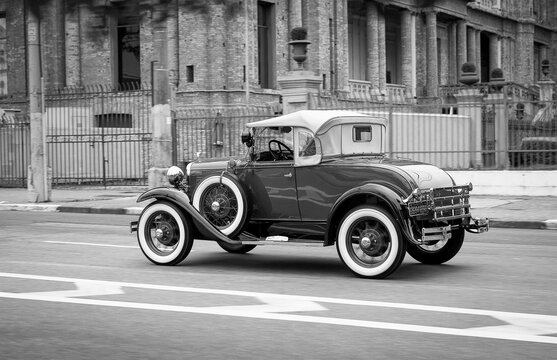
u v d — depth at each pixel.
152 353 7.04
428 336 7.52
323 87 40.56
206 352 7.05
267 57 38.19
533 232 17.38
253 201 11.98
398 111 28.52
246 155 12.05
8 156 33.22
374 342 7.32
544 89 46.25
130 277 11.19
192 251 14.10
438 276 11.15
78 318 8.48
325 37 40.75
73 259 13.05
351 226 10.96
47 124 35.28
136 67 36.22
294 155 11.60
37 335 7.76
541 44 73.06
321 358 6.80
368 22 47.06
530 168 24.61
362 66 47.44
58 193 28.75
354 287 10.26
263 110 32.12
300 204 11.62
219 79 33.69
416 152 25.00
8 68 38.91
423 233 10.79
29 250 14.23
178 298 9.56
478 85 31.11
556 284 10.43
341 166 11.25
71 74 37.25
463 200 11.84
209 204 12.08
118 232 17.36
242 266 12.29
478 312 8.58
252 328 7.94
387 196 10.59
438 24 54.88
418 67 50.97
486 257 13.14
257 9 37.25
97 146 34.00
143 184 31.92
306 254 13.69
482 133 26.28
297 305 9.07
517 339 7.36
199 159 12.88
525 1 67.12
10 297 9.67
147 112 35.03
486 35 63.72
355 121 11.98
